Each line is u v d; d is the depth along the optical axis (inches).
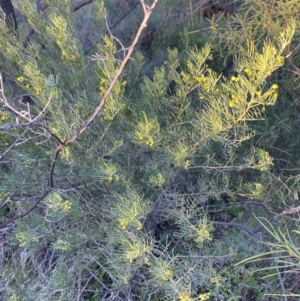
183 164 84.5
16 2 90.6
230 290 95.7
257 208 106.3
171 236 102.8
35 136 80.0
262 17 103.2
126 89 99.0
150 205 91.9
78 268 92.3
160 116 90.1
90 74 96.7
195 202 96.1
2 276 97.7
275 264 96.0
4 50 85.1
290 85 105.7
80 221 90.6
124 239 78.4
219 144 100.5
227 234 103.4
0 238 104.0
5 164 97.0
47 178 90.5
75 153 83.7
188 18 139.1
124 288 92.3
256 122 108.0
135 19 145.1
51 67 92.3
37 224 88.0
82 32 125.2
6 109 88.7
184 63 118.9
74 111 78.3
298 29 95.7
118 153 92.4
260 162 88.0
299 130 112.1
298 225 95.6
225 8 132.8
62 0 88.1
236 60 99.9
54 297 92.3
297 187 96.7
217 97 80.4
